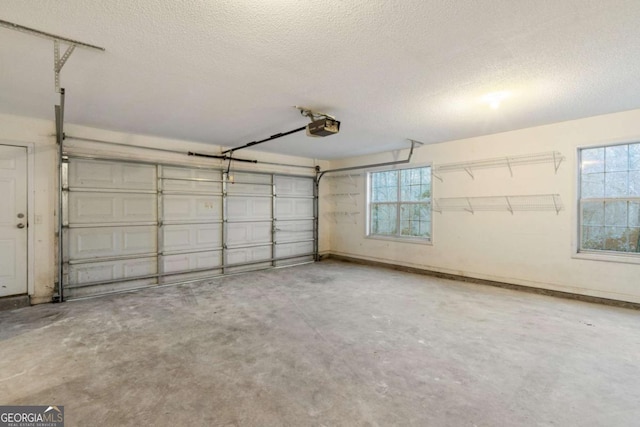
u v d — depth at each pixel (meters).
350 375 2.16
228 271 5.58
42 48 2.12
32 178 3.78
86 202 4.18
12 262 3.67
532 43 2.07
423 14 1.75
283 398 1.89
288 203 6.50
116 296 4.14
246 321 3.19
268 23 1.83
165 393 1.94
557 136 4.02
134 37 1.99
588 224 3.92
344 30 1.91
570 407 1.81
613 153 3.73
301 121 3.94
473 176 4.81
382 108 3.40
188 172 5.12
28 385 2.03
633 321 3.16
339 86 2.80
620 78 2.62
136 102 3.23
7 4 1.63
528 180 4.27
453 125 4.12
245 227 5.82
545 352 2.49
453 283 4.80
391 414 1.75
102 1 1.62
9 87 2.82
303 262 6.73
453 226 5.07
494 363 2.32
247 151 5.81
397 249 5.89
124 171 4.50
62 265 3.95
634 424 1.67
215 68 2.44
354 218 6.70
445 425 1.66
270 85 2.78
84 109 3.46
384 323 3.12
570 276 3.96
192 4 1.65
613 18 1.79
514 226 4.42
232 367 2.26
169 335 2.83
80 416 1.73
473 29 1.90
